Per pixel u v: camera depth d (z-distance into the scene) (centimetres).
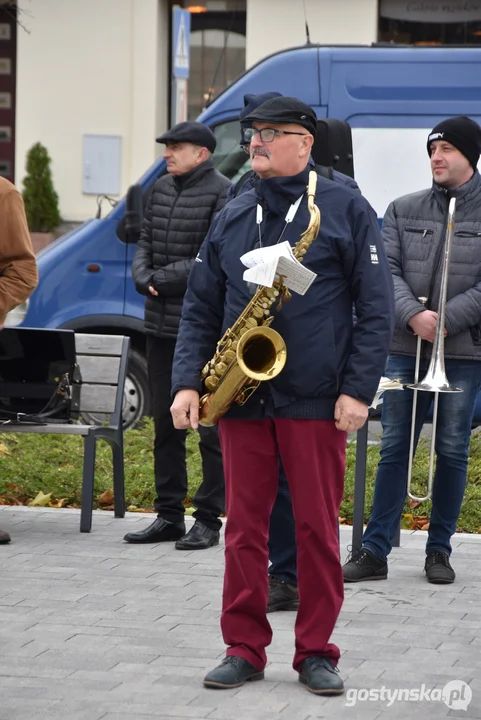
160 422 856
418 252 783
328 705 548
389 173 1232
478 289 764
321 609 566
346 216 562
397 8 2422
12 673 586
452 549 856
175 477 862
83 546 845
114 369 960
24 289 845
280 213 566
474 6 2405
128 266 1295
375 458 1103
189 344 589
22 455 1128
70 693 559
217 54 2566
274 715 534
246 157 1248
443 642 643
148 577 764
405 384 766
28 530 894
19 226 843
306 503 561
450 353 771
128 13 2536
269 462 573
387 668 599
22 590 732
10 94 2661
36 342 934
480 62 1220
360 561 772
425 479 1028
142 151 2566
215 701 550
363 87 1234
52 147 2586
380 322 557
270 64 1246
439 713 539
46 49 2566
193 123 853
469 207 778
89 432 900
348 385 555
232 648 578
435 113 1226
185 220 851
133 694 558
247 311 557
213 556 821
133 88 2552
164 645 630
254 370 562
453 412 771
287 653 622
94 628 658
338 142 826
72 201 2595
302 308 556
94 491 1023
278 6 2427
